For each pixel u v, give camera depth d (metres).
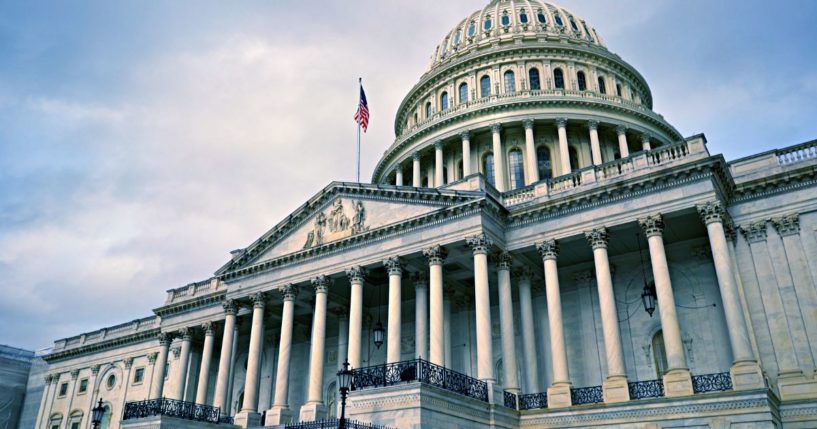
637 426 30.59
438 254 37.59
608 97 64.38
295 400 51.97
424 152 66.44
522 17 74.38
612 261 40.69
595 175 37.69
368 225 41.66
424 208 39.56
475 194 36.88
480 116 62.59
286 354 42.25
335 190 44.09
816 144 35.06
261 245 46.88
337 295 47.72
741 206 35.97
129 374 66.00
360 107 53.66
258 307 45.28
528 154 60.19
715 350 35.72
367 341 49.69
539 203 37.62
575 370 39.38
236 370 57.69
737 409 28.38
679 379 30.38
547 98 61.69
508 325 36.44
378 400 29.22
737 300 30.38
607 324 33.38
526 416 33.78
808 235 33.66
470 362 43.62
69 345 74.75
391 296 38.53
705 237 37.66
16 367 78.81
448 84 69.88
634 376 37.81
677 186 33.88
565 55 67.38
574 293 41.44
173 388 59.44
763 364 32.53
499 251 38.12
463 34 76.00
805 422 29.70
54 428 70.25
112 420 64.56
